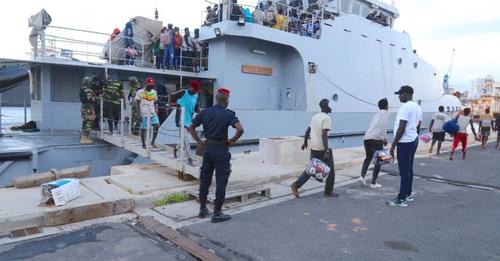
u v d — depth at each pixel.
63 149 8.17
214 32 10.84
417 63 17.08
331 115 12.57
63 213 4.32
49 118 9.60
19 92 12.18
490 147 13.80
